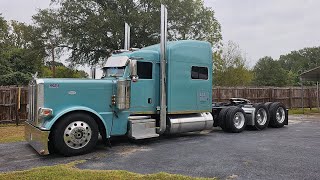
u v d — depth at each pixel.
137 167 6.22
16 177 5.28
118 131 8.34
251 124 11.80
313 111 22.83
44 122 7.25
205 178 5.32
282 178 5.41
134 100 8.67
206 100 10.09
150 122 8.81
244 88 22.77
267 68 53.94
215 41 36.66
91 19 28.88
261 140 9.46
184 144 8.75
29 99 8.16
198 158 6.94
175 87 9.35
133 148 8.19
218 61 42.62
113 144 8.75
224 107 11.51
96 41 29.08
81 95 7.79
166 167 6.18
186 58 9.62
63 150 7.19
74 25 30.58
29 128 7.96
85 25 29.73
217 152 7.60
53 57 32.00
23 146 8.50
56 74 37.75
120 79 8.41
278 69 53.75
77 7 30.20
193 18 31.59
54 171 5.67
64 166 6.20
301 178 5.42
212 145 8.58
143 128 8.66
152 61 9.09
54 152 7.62
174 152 7.62
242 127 11.34
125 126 8.47
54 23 30.28
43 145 6.99
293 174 5.66
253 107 11.95
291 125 13.98
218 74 42.44
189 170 5.94
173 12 30.02
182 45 9.56
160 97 9.02
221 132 11.34
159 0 28.75
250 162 6.54
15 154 7.52
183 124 9.48
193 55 9.81
